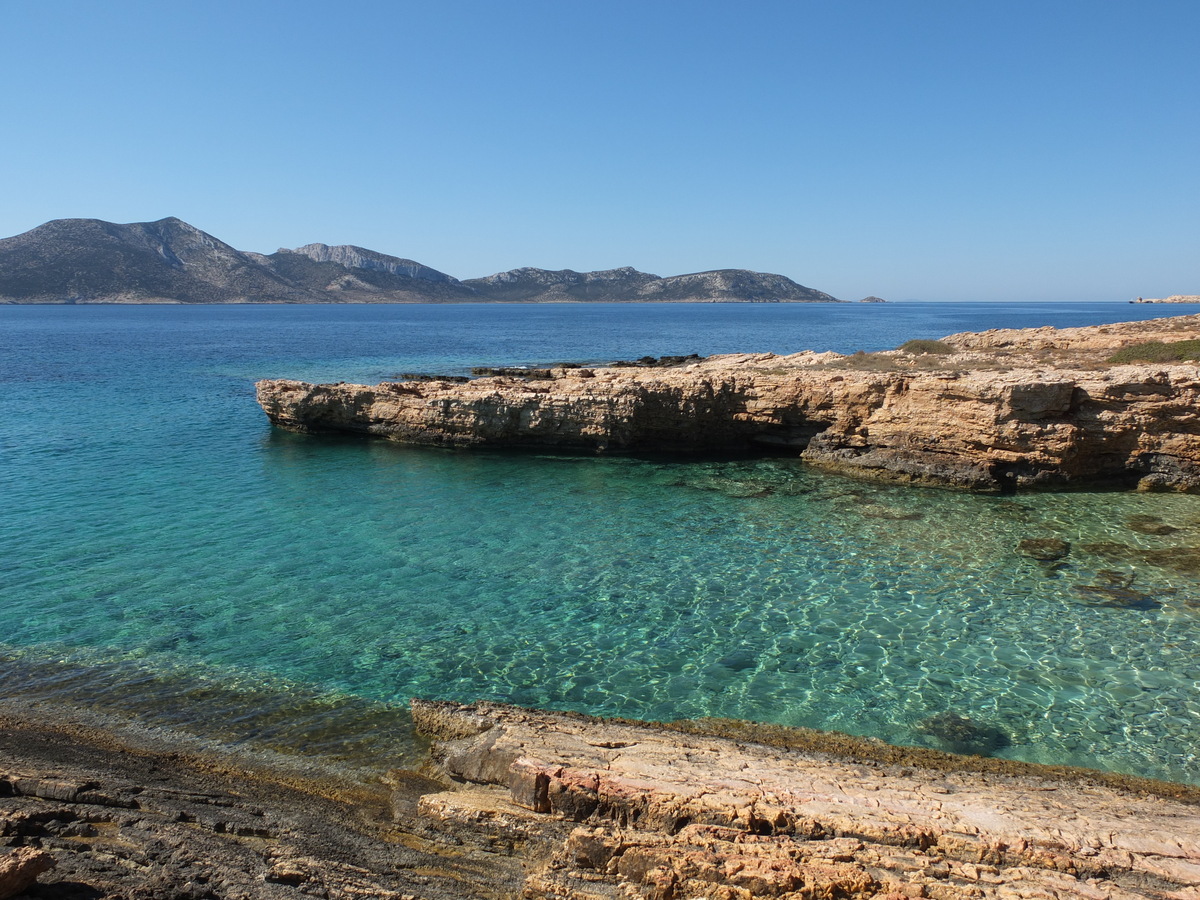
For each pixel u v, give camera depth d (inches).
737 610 753.0
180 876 319.6
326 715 554.6
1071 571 841.5
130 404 2004.2
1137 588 791.1
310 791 451.8
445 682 609.6
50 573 824.9
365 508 1105.4
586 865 351.6
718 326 6688.0
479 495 1187.3
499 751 450.0
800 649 669.3
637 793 388.2
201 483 1229.7
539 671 629.3
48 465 1322.6
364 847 382.3
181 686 592.7
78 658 634.8
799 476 1310.3
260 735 523.8
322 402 1644.9
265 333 5369.1
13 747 474.6
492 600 776.3
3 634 676.1
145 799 406.3
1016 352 1750.7
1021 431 1157.7
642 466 1396.4
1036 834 364.8
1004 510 1080.8
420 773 476.1
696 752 461.1
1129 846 360.8
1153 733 534.9
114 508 1074.7
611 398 1448.1
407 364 3110.2
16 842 332.2
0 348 3745.1
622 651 666.2
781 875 317.4
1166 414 1151.0
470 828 402.0
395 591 796.6
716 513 1088.8
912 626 713.0
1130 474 1189.1
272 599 768.9
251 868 337.4
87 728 522.3
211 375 2684.5
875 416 1312.7
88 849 336.5
